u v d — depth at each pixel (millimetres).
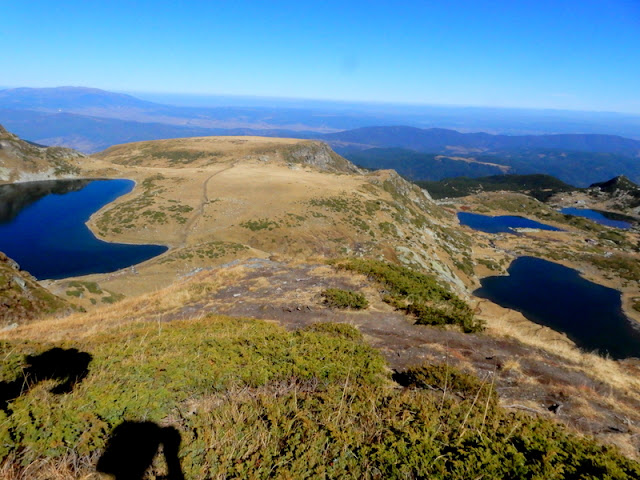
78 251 60844
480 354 10328
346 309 13805
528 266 101250
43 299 27234
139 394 5945
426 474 4730
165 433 5262
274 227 72500
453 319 12531
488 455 4969
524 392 8227
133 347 8344
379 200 101750
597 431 6906
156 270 50406
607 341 61750
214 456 4879
